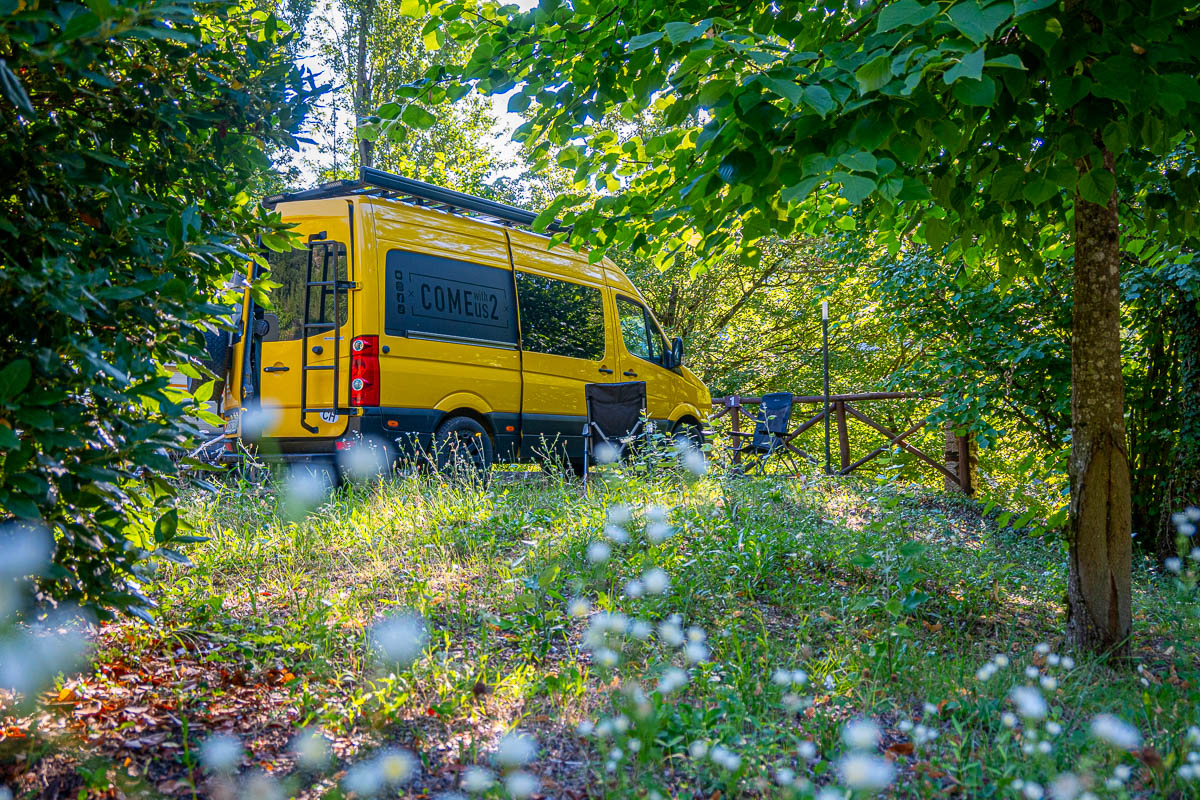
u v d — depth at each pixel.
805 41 3.86
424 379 7.25
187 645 3.10
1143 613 4.39
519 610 3.45
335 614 3.45
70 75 2.22
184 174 2.78
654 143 4.21
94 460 2.17
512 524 5.01
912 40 2.65
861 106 2.56
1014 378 8.90
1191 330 7.16
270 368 7.15
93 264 2.34
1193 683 3.06
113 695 2.62
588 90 4.11
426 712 2.64
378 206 7.16
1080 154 3.07
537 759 2.38
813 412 19.83
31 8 1.80
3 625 2.27
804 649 3.27
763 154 2.89
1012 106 3.28
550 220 4.36
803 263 19.42
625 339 9.74
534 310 8.52
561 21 3.82
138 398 2.43
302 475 6.65
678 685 2.42
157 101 2.53
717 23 2.88
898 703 2.86
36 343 2.13
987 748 2.43
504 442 8.03
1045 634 4.01
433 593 3.79
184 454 2.58
